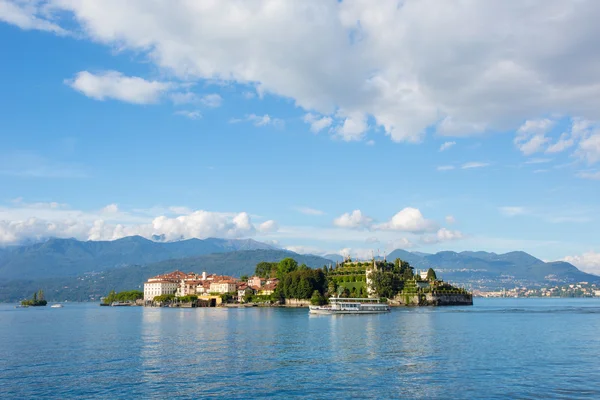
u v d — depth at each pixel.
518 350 122.12
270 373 93.75
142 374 93.44
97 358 111.94
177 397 77.44
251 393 79.38
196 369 97.88
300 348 125.94
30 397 77.94
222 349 124.81
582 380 87.88
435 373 93.62
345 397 77.06
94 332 175.88
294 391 80.56
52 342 144.25
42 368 100.19
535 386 83.56
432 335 156.62
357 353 117.31
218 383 86.00
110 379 89.44
